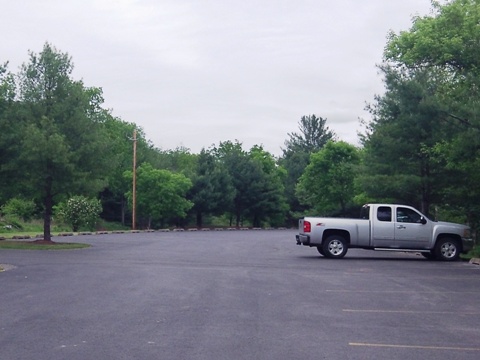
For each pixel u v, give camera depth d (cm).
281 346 936
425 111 2497
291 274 1956
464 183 3089
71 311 1213
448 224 2619
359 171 3738
